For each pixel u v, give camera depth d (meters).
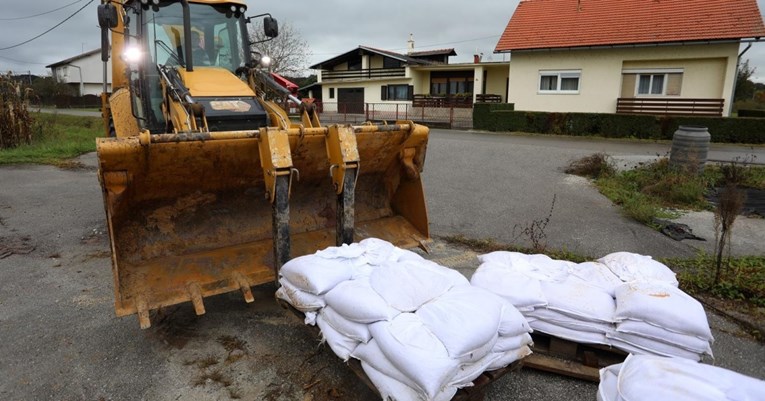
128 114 5.41
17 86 13.39
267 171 3.45
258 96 5.37
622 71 18.36
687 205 7.45
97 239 5.75
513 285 3.23
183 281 3.45
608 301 3.15
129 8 5.11
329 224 4.54
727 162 10.71
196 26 5.27
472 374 2.51
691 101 17.23
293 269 3.14
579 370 3.08
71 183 8.91
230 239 4.01
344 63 35.06
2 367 3.18
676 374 2.10
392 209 4.87
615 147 13.70
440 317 2.56
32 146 13.38
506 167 10.29
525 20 20.77
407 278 2.85
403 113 28.31
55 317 3.84
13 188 8.42
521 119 18.27
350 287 2.85
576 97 19.17
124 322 3.76
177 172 3.49
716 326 3.79
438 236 5.92
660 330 2.90
